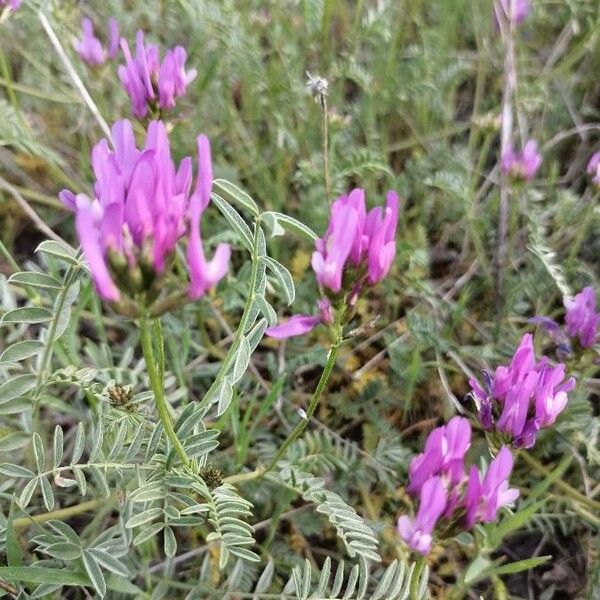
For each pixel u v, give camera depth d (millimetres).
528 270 253
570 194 255
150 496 141
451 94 304
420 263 239
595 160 223
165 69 194
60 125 310
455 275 270
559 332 194
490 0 320
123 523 146
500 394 153
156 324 138
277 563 193
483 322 253
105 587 139
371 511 203
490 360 235
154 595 167
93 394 166
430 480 120
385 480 202
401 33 324
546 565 210
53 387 223
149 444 148
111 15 297
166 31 316
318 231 256
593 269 259
